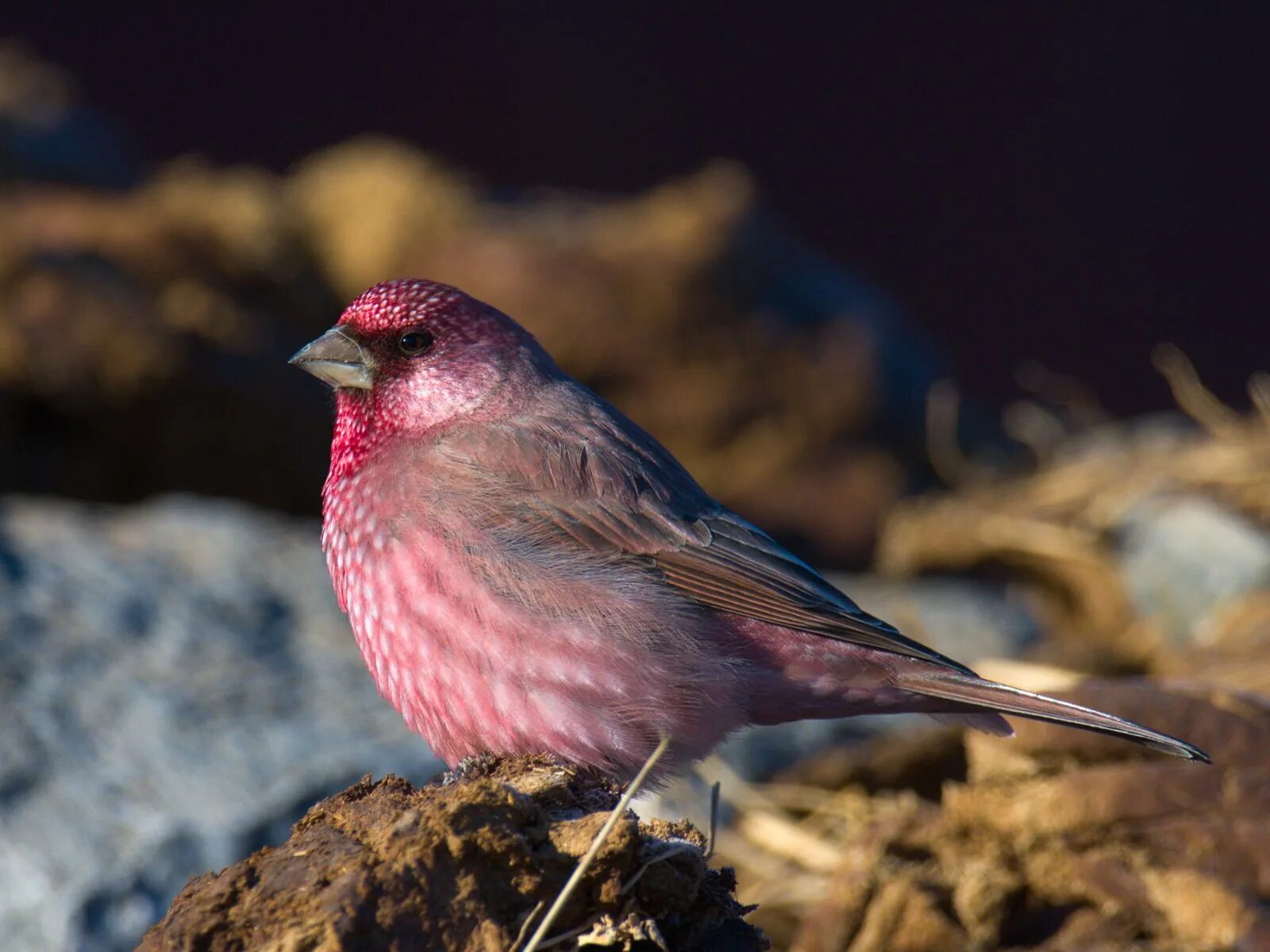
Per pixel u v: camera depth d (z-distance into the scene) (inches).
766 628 263.9
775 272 631.8
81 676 339.0
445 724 261.0
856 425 597.9
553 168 1245.1
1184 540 422.9
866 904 263.9
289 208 612.7
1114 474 482.9
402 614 259.4
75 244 526.0
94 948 272.7
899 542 500.7
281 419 533.6
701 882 202.2
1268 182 1299.2
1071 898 256.5
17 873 280.5
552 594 253.8
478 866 190.7
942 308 1181.7
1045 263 1228.5
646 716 253.6
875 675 261.4
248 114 1200.2
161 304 526.9
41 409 499.5
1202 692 263.7
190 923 189.5
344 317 287.1
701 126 1299.2
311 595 403.2
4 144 613.0
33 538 408.8
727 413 588.4
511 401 281.0
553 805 212.1
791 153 1309.1
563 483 267.9
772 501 579.5
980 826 265.7
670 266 606.9
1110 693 265.9
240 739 323.0
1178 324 1172.5
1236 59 1371.8
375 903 185.9
